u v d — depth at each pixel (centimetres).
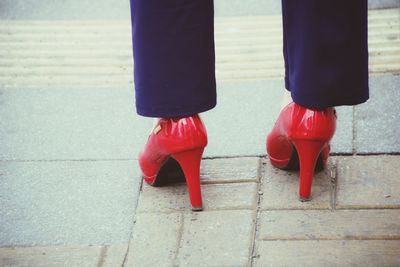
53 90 245
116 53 266
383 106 221
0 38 280
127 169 204
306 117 174
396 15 275
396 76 237
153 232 181
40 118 230
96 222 186
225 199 189
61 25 287
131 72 254
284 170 198
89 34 279
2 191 199
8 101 240
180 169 193
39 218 188
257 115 223
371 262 166
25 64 263
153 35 162
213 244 175
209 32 166
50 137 221
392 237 173
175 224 183
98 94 241
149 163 190
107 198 194
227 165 202
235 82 242
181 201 190
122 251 176
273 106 227
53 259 174
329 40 163
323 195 188
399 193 187
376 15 277
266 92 235
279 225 179
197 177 181
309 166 180
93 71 256
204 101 172
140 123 224
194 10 161
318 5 160
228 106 229
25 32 283
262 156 205
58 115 231
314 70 167
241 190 192
